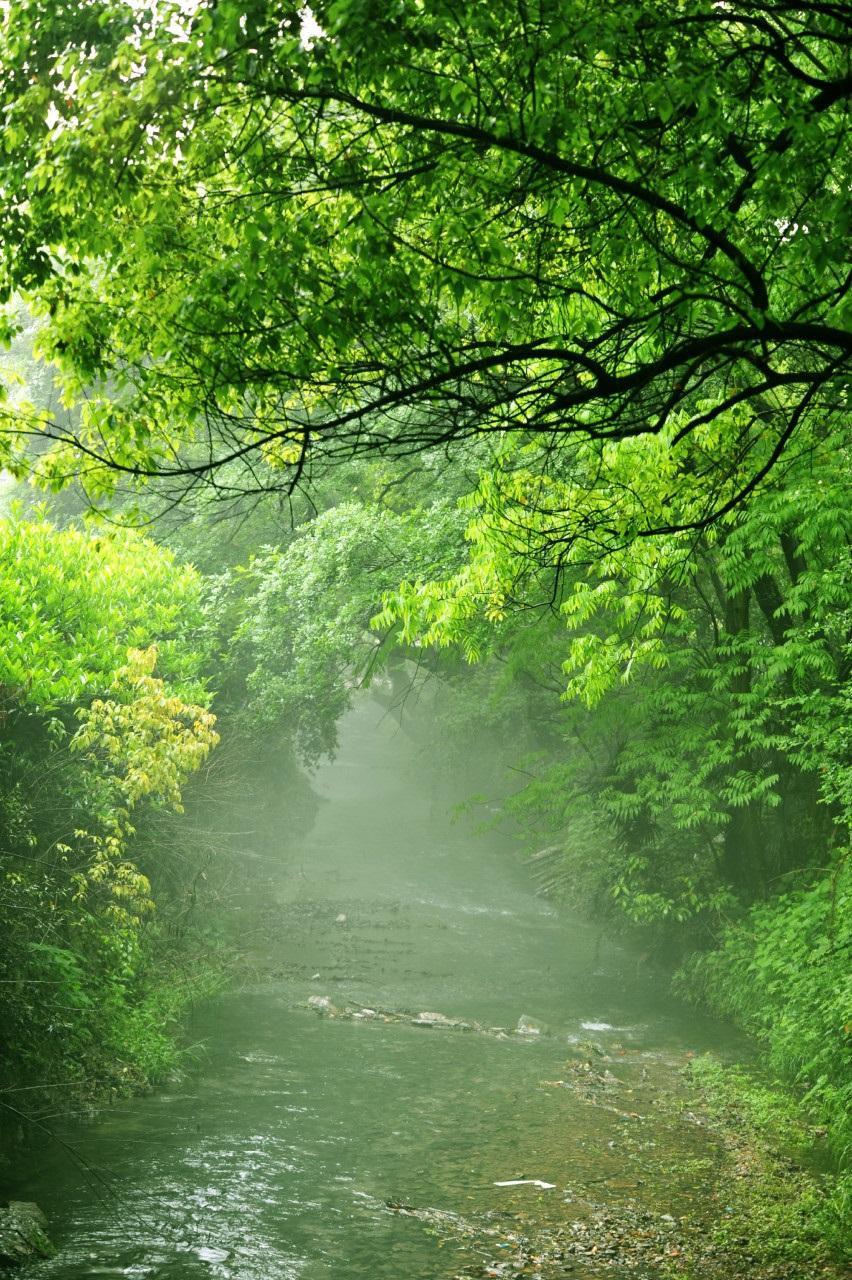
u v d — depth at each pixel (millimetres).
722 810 18516
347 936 23078
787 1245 7879
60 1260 7273
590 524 8188
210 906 21734
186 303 4785
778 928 14859
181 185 4980
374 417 5160
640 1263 7637
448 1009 17594
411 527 18000
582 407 6000
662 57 4387
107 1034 11969
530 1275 7414
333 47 3984
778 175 4637
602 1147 10430
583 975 20625
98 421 5613
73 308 5375
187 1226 8031
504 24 4152
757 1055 14344
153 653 13688
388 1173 9508
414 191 4855
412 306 4836
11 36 4555
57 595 13961
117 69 4367
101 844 13070
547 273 5676
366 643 22125
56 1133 9969
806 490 12367
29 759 13430
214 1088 11992
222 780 21609
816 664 13922
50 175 4633
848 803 12461
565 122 4324
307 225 4754
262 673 21359
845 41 4383
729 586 15078
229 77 4355
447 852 34406
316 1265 7473
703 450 8914
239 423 5062
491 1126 11070
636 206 5113
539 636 16766
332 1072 13047
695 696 16547
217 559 24281
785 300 6316
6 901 10586
